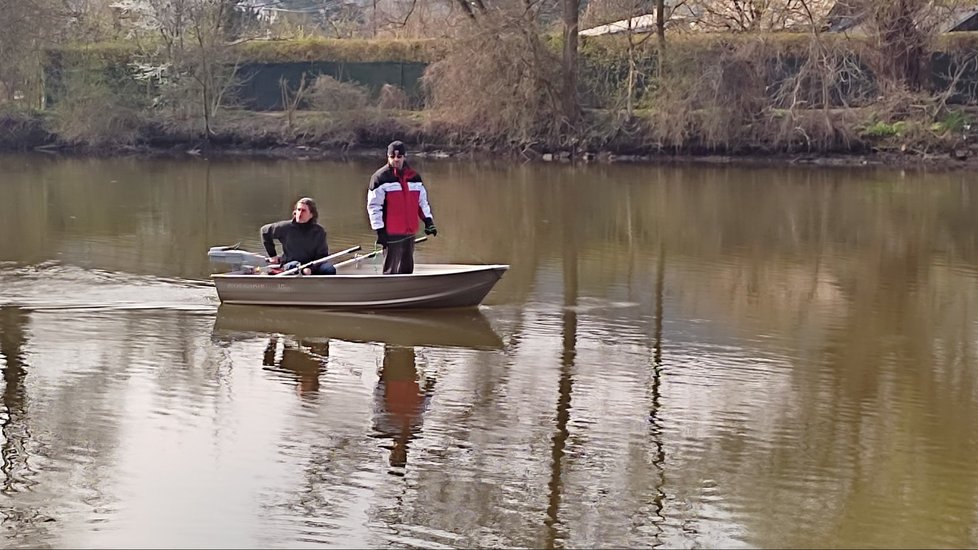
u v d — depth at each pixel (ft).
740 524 25.05
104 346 37.42
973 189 85.15
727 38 108.27
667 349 38.22
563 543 24.06
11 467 27.43
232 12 128.98
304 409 31.73
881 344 39.22
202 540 23.89
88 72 125.08
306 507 25.50
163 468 27.48
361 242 58.39
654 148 111.24
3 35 123.34
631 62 113.29
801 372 35.83
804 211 72.33
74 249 55.16
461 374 35.06
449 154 115.85
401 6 130.11
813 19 106.32
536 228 64.54
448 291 42.27
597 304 44.50
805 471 27.89
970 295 46.88
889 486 27.09
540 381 34.50
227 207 73.92
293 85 132.77
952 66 112.37
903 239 61.16
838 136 106.42
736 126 108.17
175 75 124.57
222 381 34.04
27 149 123.54
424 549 23.71
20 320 40.42
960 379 35.29
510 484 26.91
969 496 26.61
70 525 24.43
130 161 112.16
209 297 44.29
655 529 24.77
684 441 29.73
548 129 114.42
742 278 50.08
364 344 38.14
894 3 105.40
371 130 120.47
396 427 30.42
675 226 65.51
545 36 116.37
